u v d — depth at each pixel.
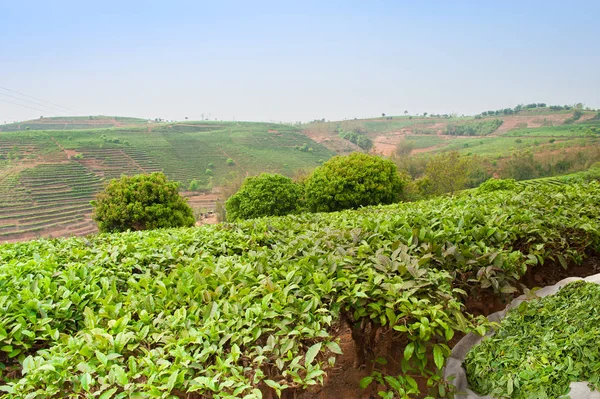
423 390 2.65
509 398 2.18
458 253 3.03
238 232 4.78
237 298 2.50
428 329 2.18
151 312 2.53
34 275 3.45
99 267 3.45
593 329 2.33
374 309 2.42
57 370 1.90
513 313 2.90
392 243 3.19
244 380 1.86
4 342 2.39
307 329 2.15
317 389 2.60
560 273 4.14
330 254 2.95
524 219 3.92
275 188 16.59
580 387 2.00
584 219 4.05
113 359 1.98
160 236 5.21
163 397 1.70
